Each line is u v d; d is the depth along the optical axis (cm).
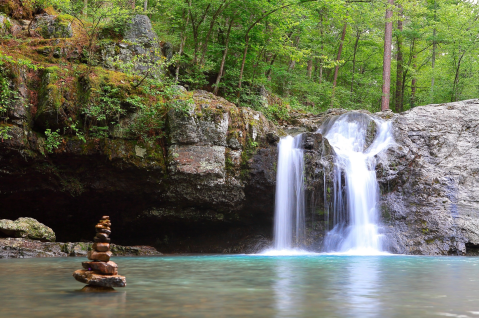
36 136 1419
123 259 1196
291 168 1638
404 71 3488
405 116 1884
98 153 1476
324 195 1648
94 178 1541
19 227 1308
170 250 1786
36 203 1573
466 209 1695
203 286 603
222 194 1588
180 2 2089
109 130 1510
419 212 1684
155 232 1808
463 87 2900
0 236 1319
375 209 1695
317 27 2902
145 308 430
